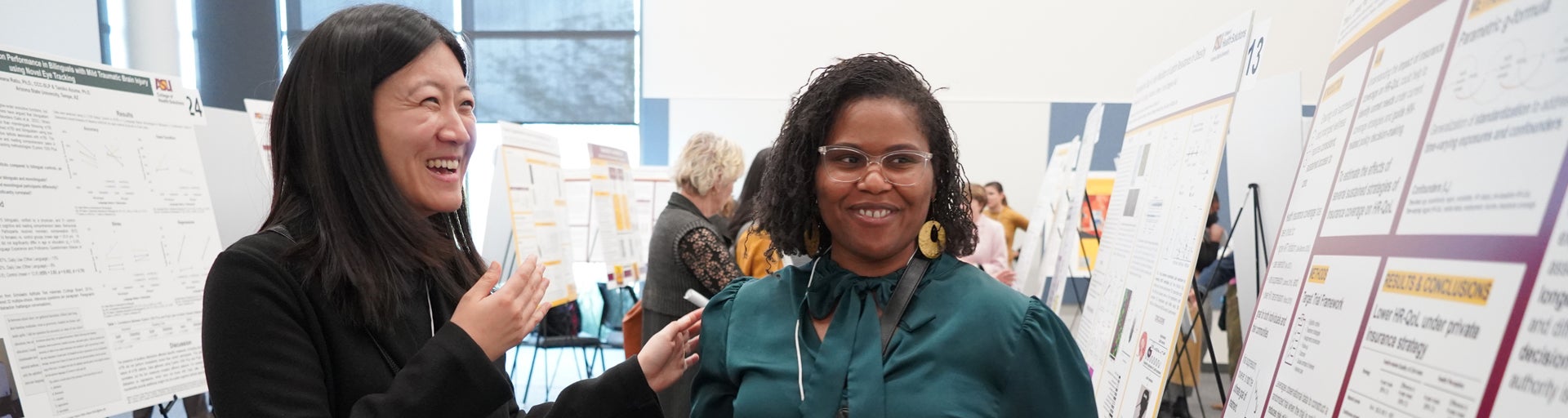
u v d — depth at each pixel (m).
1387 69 1.08
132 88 2.39
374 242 1.11
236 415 0.98
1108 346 2.23
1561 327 0.65
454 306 1.27
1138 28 7.75
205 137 2.99
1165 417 4.58
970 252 1.34
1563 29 0.71
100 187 2.23
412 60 1.14
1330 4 7.45
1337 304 1.04
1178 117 2.10
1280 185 2.49
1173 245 1.86
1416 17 1.02
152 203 2.37
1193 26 7.69
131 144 2.35
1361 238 1.02
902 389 1.16
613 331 7.12
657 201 6.77
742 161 3.16
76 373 2.07
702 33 8.00
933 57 7.93
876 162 1.22
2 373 1.92
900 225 1.23
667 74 8.02
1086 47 7.80
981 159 7.00
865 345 1.21
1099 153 6.96
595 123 8.03
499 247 5.86
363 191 1.10
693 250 2.80
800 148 1.28
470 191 7.71
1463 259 0.79
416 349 1.18
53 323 2.04
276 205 1.15
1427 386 0.80
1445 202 0.84
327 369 1.08
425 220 1.21
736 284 1.42
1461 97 0.86
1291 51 7.52
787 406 1.19
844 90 1.26
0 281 1.95
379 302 1.09
